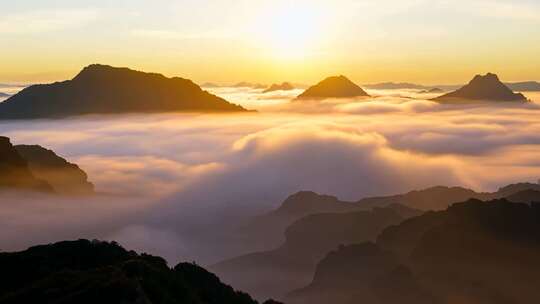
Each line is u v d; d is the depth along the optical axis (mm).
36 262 79062
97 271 68438
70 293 62469
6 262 78438
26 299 63469
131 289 61062
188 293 70312
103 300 59281
